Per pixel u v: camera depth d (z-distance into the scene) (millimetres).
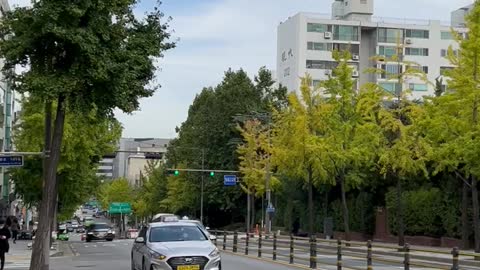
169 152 94250
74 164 39375
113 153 44469
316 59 103562
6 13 18422
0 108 62625
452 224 40375
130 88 18547
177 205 81000
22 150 40688
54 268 26047
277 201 66812
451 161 30969
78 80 17781
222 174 73375
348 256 28547
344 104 41031
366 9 106500
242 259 29266
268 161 54344
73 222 145500
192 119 86375
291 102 42781
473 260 23172
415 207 44406
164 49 19531
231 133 73750
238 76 76250
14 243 50219
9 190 69812
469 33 30344
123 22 18500
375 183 48781
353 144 39500
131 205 130375
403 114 38062
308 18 103812
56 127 19406
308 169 42969
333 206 56281
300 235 58812
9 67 18688
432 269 23188
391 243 45156
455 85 29594
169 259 16625
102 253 37781
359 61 103750
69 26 17500
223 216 81062
